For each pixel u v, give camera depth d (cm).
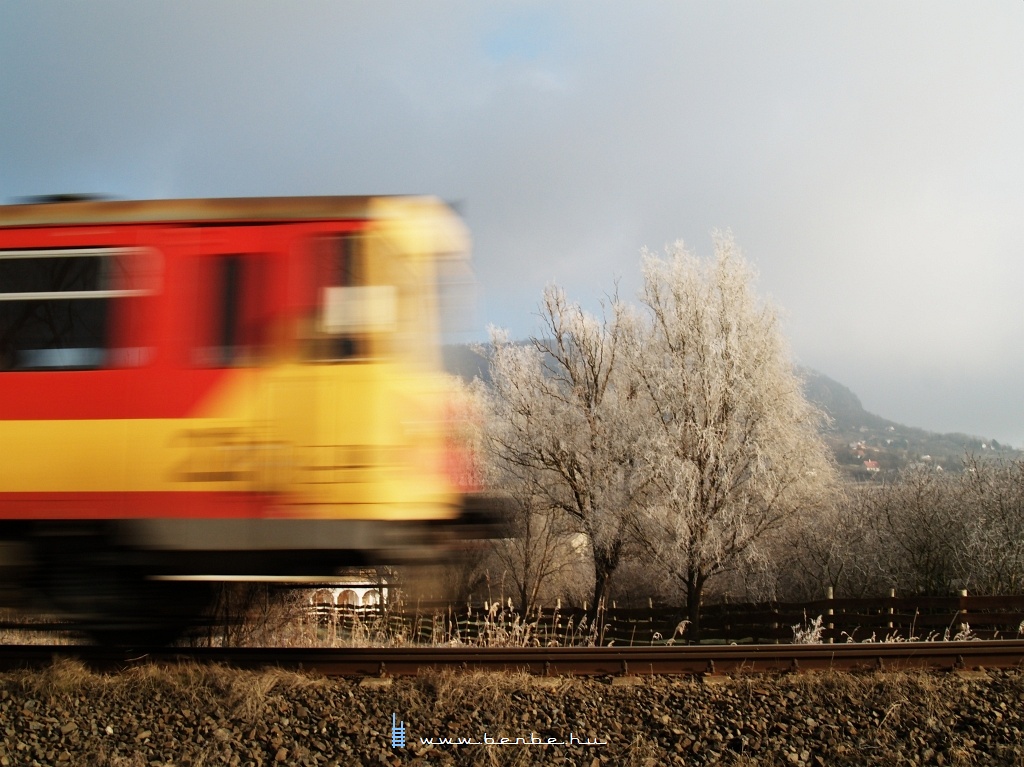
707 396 2589
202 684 638
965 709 614
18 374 633
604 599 2830
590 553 3162
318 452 618
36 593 654
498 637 909
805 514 2692
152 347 629
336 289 637
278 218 643
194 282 636
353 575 763
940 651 743
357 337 632
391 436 629
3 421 629
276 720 574
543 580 3095
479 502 732
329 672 690
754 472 2569
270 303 633
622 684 675
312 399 623
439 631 890
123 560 641
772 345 2670
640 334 2944
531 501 2870
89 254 644
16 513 626
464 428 711
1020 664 737
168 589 682
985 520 2884
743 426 2616
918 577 3162
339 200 652
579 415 2884
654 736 559
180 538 616
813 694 643
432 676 658
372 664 702
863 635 1708
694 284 2745
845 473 2934
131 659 681
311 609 934
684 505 2506
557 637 1002
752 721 584
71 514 621
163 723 572
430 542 661
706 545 2492
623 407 2867
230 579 637
